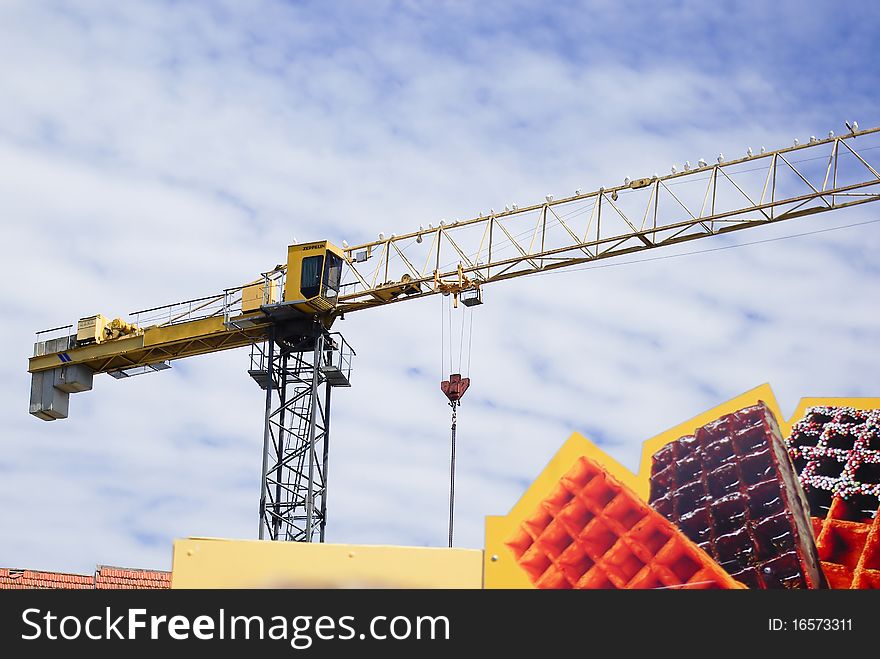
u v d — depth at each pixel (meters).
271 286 114.00
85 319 121.81
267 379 113.94
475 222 112.81
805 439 34.38
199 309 117.44
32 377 123.69
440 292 113.94
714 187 102.25
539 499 35.31
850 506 33.56
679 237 103.88
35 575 78.06
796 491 33.97
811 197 98.19
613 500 35.00
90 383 123.06
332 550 33.78
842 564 33.19
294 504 110.69
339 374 113.31
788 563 33.31
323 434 113.56
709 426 35.03
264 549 33.59
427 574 34.16
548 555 34.69
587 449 35.56
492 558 34.94
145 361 121.19
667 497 34.66
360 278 115.62
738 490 34.22
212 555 33.53
